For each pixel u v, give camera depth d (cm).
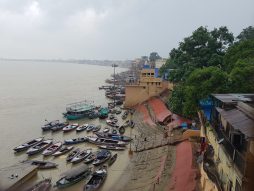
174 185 2939
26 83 15162
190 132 4138
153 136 5206
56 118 7325
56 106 8869
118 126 6444
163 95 8050
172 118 5453
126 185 3625
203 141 3062
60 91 12425
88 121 7119
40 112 7962
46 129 6091
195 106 3309
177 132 4709
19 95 10819
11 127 6388
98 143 5147
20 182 3628
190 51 5094
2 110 8069
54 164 4212
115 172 4066
